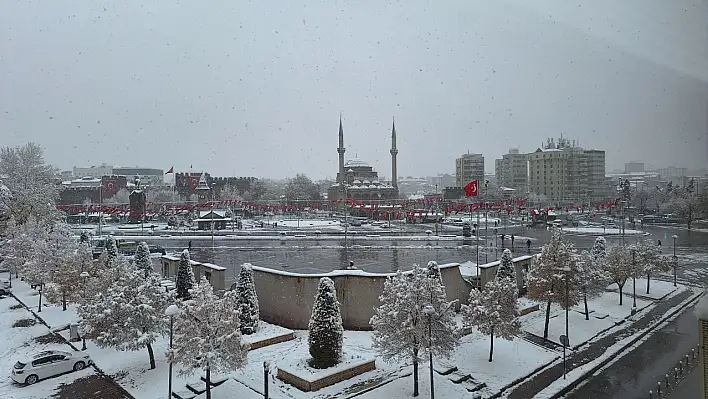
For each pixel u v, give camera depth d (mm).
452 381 27406
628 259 43438
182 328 24203
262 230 106625
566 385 27031
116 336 28031
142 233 99875
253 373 28062
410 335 25453
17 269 52656
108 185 185125
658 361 30578
